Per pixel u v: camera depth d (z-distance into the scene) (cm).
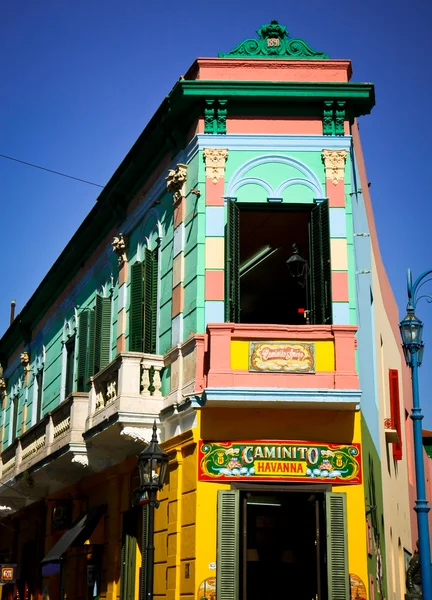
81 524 2050
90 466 2006
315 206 1636
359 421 1524
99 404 1842
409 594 1783
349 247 1617
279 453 1508
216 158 1666
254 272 2019
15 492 2678
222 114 1678
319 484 1495
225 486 1504
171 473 1608
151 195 1931
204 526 1485
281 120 1683
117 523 1902
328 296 1561
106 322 2141
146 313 1844
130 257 2047
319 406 1501
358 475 1500
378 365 2159
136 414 1664
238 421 1530
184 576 1497
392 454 2358
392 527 2214
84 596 2089
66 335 2544
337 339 1515
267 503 1552
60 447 2016
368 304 1931
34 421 2833
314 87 1658
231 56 1736
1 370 3494
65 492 2359
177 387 1634
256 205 1647
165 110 1761
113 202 2117
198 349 1577
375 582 1614
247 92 1666
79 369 2280
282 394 1480
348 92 1659
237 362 1516
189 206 1703
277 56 1738
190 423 1562
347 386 1488
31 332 3050
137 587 1753
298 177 1653
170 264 1777
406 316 1577
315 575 1527
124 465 1878
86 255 2422
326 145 1666
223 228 1638
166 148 1841
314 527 1552
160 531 1620
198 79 1706
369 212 2134
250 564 1554
